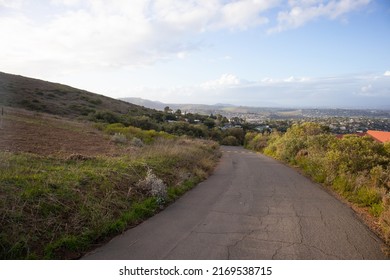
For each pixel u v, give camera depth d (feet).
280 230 20.24
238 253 16.57
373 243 18.24
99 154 38.01
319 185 37.24
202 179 40.93
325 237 19.07
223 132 228.43
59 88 230.07
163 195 27.27
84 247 16.70
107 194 22.66
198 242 17.99
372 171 32.71
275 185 36.91
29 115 89.30
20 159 26.73
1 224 15.72
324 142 61.36
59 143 43.73
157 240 18.21
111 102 245.04
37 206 17.84
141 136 78.13
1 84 186.19
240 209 25.50
